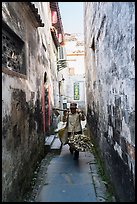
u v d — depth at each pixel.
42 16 7.77
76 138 6.03
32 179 4.64
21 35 4.34
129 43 2.55
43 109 6.84
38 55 6.30
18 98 3.82
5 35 3.60
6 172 2.95
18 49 4.49
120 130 3.18
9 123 3.23
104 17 4.32
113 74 3.62
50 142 7.06
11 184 3.12
